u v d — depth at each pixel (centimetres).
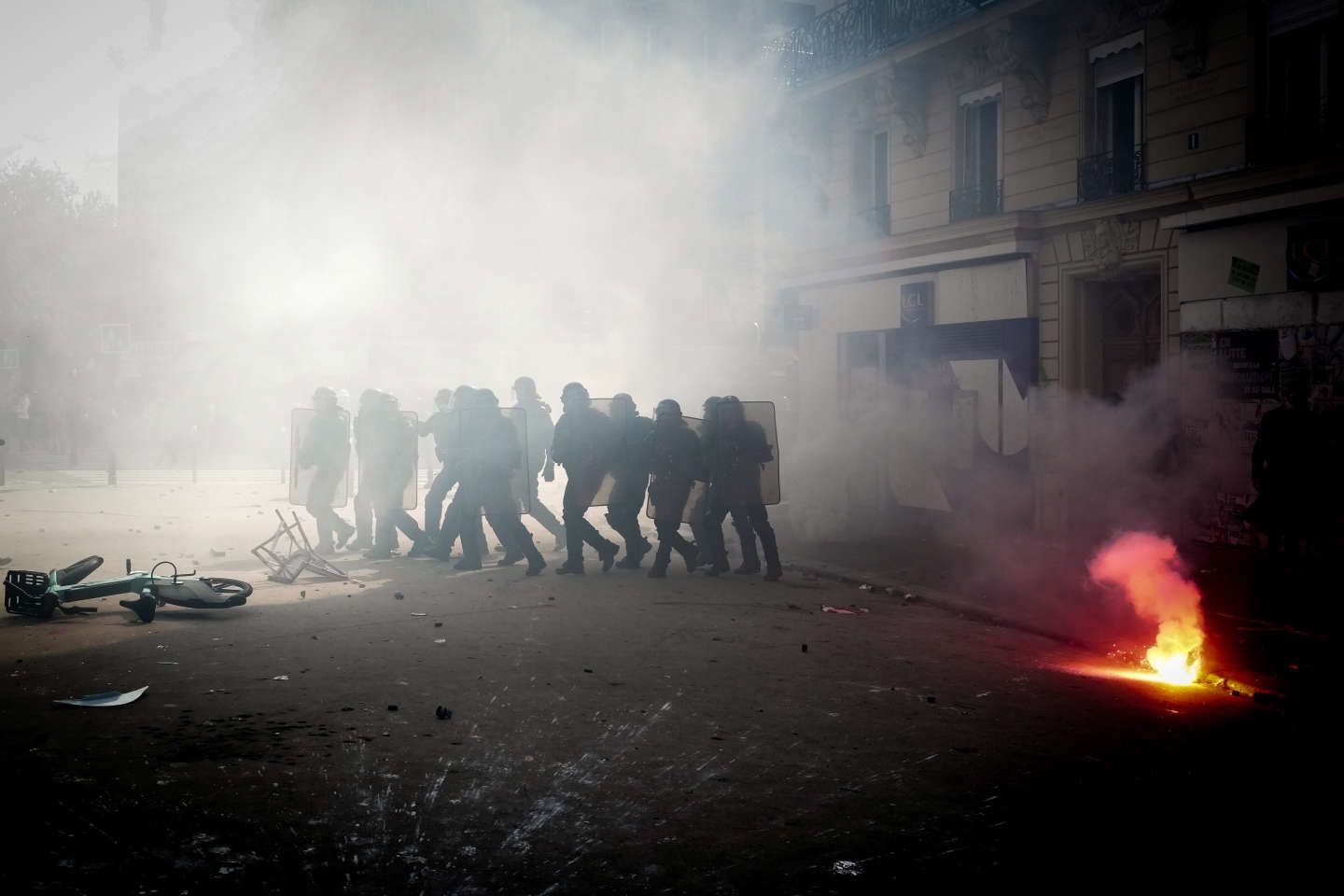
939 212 1809
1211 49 1341
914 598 1079
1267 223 1252
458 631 890
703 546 1274
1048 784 530
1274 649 830
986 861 437
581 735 604
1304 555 1218
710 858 438
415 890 404
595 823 474
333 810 483
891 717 651
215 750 561
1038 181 1616
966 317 1694
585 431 1222
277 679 714
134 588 934
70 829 452
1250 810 496
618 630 901
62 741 569
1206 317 1336
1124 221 1442
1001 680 750
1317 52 1247
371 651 810
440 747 579
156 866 418
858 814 489
